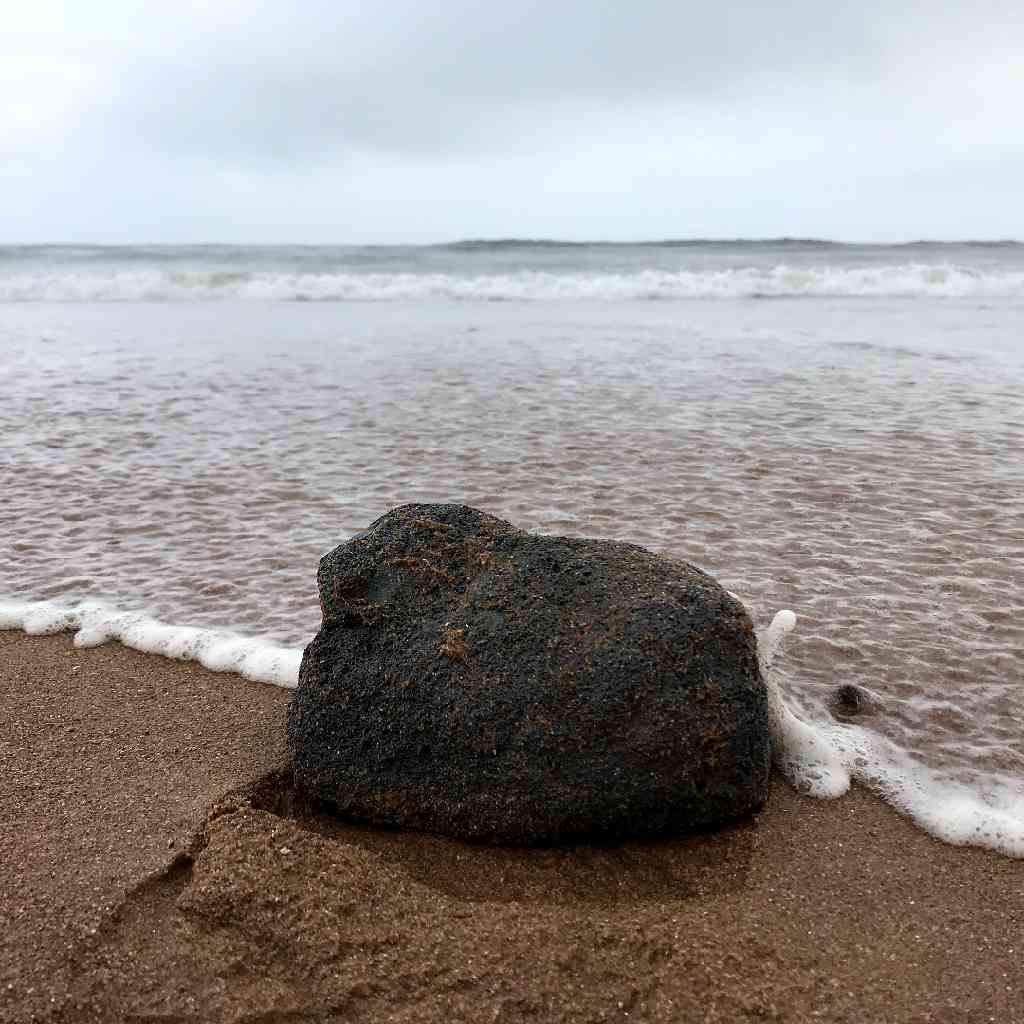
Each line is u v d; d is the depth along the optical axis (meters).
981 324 2.96
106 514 1.14
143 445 1.46
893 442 1.40
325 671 0.60
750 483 1.22
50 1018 0.43
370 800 0.57
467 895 0.51
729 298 4.28
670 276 4.40
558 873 0.53
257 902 0.48
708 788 0.54
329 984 0.44
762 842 0.55
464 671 0.56
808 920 0.49
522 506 1.14
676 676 0.54
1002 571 0.92
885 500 1.14
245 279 4.41
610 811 0.53
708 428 1.52
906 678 0.74
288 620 0.85
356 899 0.49
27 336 2.80
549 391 1.85
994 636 0.80
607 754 0.53
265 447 1.44
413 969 0.45
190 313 3.61
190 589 0.92
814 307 3.71
